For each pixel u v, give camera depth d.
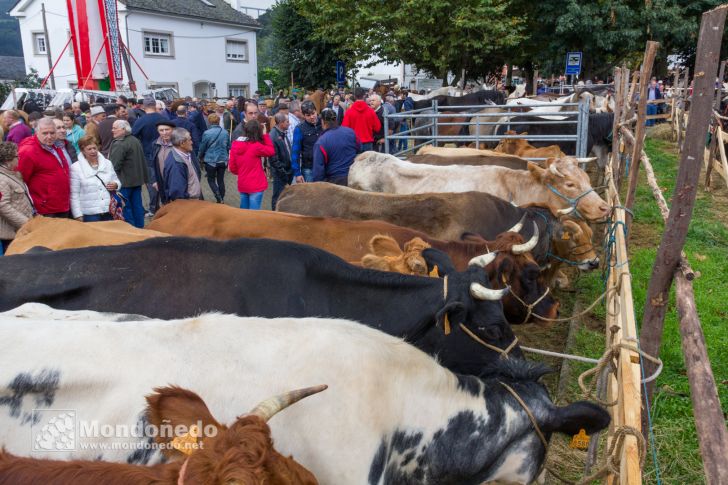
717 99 13.55
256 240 3.73
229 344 2.33
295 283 3.52
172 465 1.66
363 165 7.88
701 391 2.21
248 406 2.21
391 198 6.07
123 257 3.73
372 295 3.44
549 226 5.86
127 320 2.89
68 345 2.26
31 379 2.15
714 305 6.34
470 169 7.49
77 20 19.23
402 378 2.40
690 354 2.44
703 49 2.77
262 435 1.60
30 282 3.67
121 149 8.19
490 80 33.00
